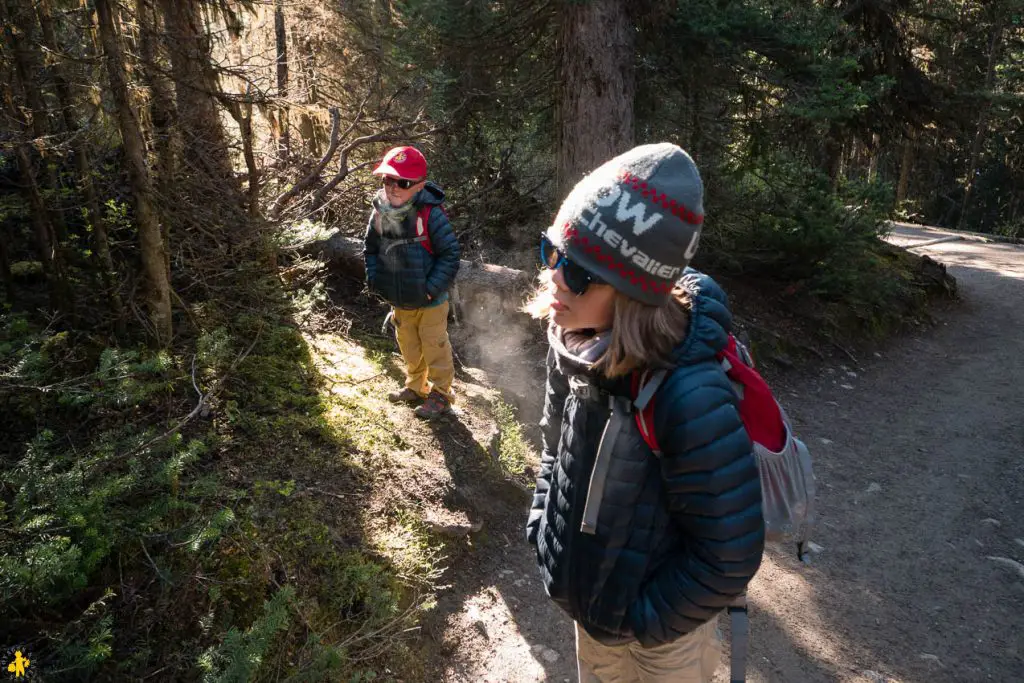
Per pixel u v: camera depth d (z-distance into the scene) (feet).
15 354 9.62
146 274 12.21
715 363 4.45
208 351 11.82
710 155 29.07
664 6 23.45
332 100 23.85
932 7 45.29
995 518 16.92
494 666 9.86
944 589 13.85
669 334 4.27
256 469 10.93
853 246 29.84
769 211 30.78
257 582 8.86
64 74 11.27
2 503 7.25
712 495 4.21
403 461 12.41
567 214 4.43
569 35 23.79
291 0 18.29
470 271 19.95
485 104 26.61
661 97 27.84
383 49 24.20
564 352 4.70
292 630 8.59
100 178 13.15
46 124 11.55
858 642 11.98
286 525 9.89
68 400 9.11
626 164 4.28
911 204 87.51
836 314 30.53
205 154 14.48
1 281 13.41
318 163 19.61
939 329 35.19
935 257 56.29
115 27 11.39
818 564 14.42
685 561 4.46
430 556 10.85
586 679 6.35
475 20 24.31
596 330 4.68
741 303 29.27
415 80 25.03
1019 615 13.15
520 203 26.50
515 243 25.63
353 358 15.87
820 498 17.56
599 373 4.57
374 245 12.69
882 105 37.29
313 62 22.15
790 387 25.58
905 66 37.73
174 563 8.57
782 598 13.10
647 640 4.76
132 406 10.68
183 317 14.35
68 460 8.92
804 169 30.25
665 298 4.23
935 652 11.91
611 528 4.62
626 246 4.12
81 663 6.54
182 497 9.61
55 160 12.34
